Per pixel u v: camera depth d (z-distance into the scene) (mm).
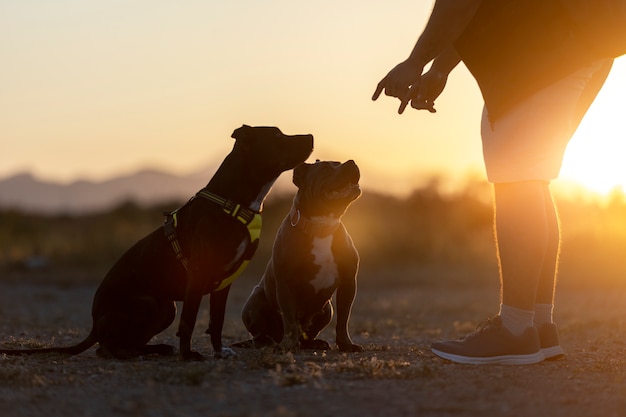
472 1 5176
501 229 5566
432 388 4734
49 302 14695
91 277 20672
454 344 5699
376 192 31047
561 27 5133
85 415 4297
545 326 5844
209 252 6086
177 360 6078
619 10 4988
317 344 7086
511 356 5570
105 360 6203
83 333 9125
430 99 6148
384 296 16203
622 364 5574
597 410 4211
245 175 6246
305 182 6617
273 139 6309
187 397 4598
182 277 6359
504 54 5250
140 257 6387
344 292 6758
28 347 7355
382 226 26484
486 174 5648
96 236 26078
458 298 15602
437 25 5238
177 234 6305
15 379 5285
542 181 5570
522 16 5180
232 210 6148
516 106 5352
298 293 6695
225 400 4492
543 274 5836
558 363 5660
